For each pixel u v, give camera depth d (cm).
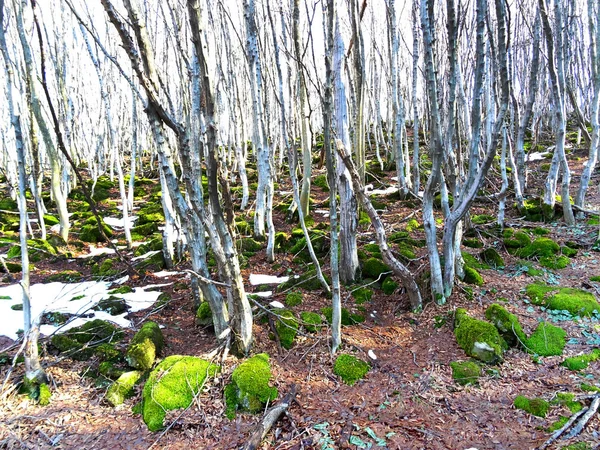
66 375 463
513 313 559
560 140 873
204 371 444
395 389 435
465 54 992
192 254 486
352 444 357
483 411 397
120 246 1038
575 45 1691
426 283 604
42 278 815
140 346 479
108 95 981
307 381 450
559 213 946
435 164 541
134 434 385
